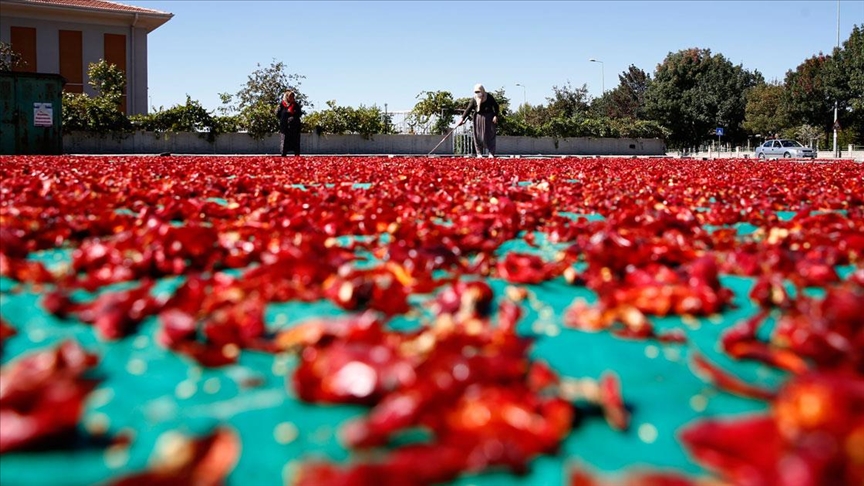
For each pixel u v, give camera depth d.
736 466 1.36
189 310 2.49
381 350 1.80
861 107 53.22
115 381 1.95
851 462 1.22
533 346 2.27
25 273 2.99
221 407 1.77
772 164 19.59
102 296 2.60
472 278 3.23
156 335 2.29
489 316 2.56
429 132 38.00
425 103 37.38
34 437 1.50
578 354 2.20
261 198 6.23
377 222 4.58
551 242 4.40
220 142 32.00
